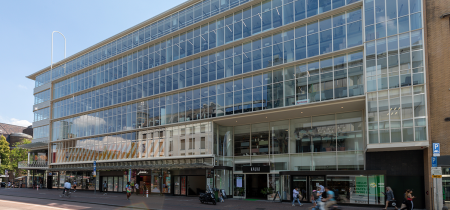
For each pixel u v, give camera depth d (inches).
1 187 2512.3
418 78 863.7
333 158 1109.1
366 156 1003.3
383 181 940.6
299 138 1198.3
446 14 856.3
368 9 977.5
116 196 1396.4
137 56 1652.3
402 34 908.0
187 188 1395.2
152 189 1507.1
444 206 776.3
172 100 1459.2
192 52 1407.5
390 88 900.0
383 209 882.8
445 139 816.3
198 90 1364.4
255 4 1241.4
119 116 1699.1
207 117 1310.3
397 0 930.7
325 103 1034.7
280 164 1222.3
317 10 1090.1
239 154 1347.2
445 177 811.4
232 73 1261.1
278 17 1174.3
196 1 1424.7
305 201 1078.4
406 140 852.6
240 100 1224.2
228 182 1332.4
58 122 2112.5
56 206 944.9
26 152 3134.8
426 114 837.2
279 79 1144.2
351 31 1018.1
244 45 1249.4
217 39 1328.7
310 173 1045.2
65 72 2118.6
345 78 1010.1
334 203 551.2
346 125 1106.7
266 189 1219.9
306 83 1082.7
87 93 1920.5
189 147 1362.0
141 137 1573.6
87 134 1873.8
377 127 900.0
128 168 1454.2
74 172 1978.3
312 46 1087.6
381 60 928.3
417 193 919.7
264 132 1294.3
